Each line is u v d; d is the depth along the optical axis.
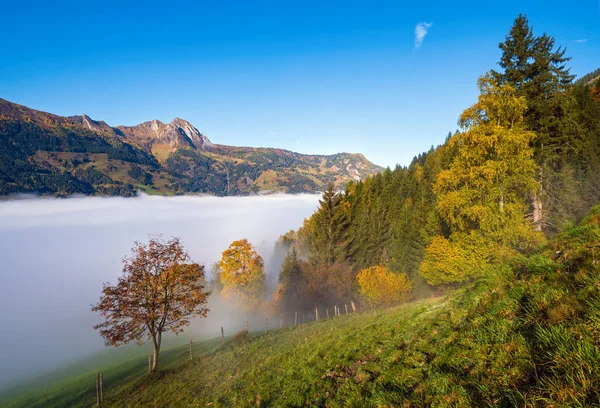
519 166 16.97
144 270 21.50
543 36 22.42
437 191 20.53
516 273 8.00
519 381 4.23
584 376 3.48
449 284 26.75
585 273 5.55
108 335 19.91
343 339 12.81
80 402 21.50
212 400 12.05
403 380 6.35
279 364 13.52
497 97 17.83
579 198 22.70
